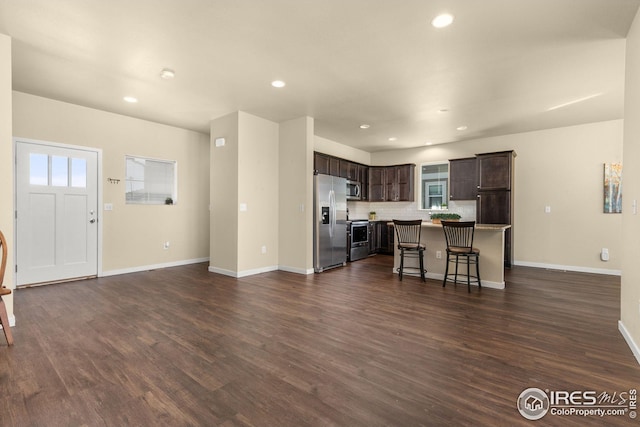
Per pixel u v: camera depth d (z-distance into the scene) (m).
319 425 1.54
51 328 2.76
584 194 5.39
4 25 2.55
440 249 4.79
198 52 3.00
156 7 2.32
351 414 1.63
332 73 3.46
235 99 4.29
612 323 2.92
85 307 3.35
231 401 1.74
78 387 1.86
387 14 2.40
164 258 5.58
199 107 4.62
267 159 5.28
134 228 5.18
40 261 4.27
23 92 4.06
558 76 3.48
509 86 3.77
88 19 2.48
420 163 7.38
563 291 4.08
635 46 2.38
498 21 2.48
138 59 3.14
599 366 2.13
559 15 2.39
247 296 3.80
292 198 5.30
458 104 4.42
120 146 4.99
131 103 4.45
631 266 2.42
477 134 6.14
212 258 5.23
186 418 1.59
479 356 2.27
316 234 5.29
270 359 2.22
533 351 2.35
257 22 2.52
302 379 1.96
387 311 3.26
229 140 4.94
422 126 5.59
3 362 2.16
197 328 2.78
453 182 6.62
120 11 2.37
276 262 5.48
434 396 1.79
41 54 3.04
